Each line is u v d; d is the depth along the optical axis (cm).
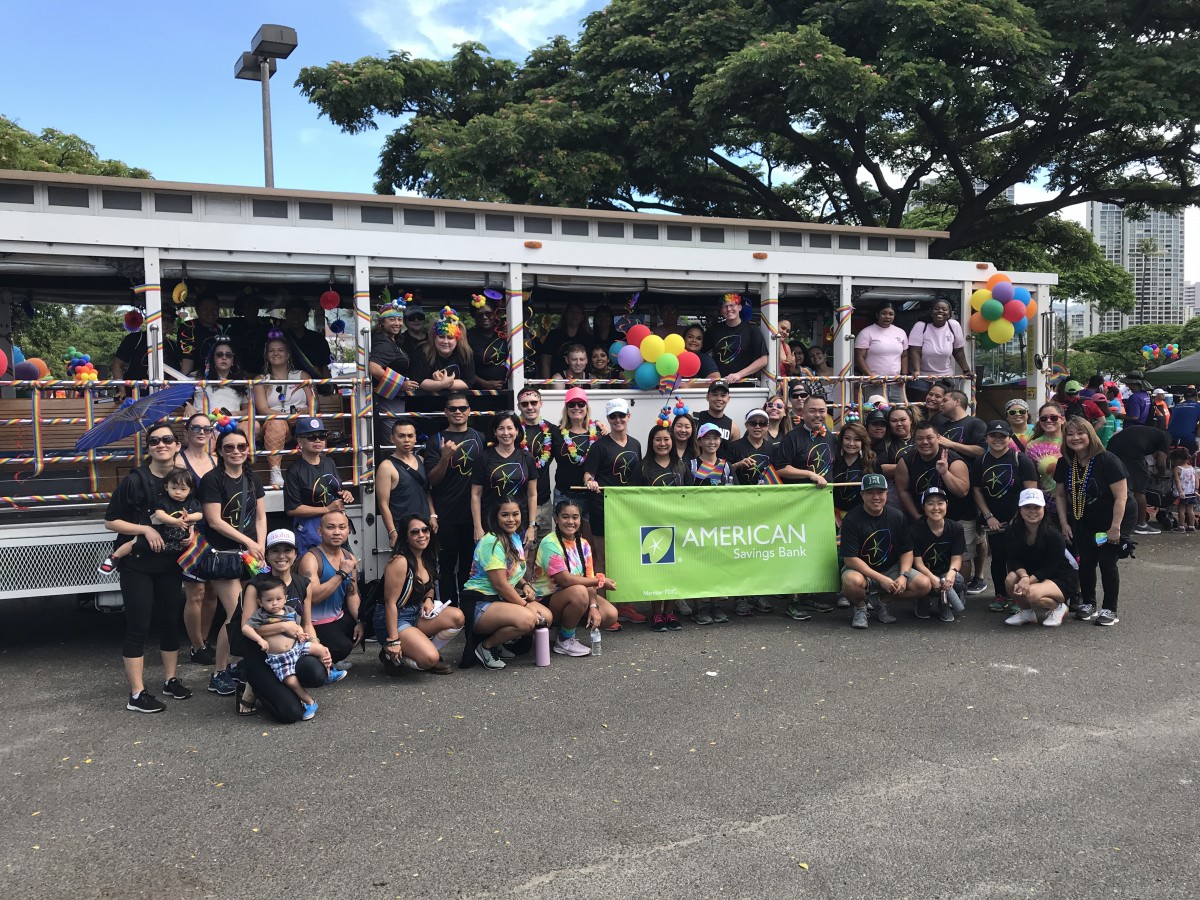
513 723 464
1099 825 350
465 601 567
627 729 455
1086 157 1739
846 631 648
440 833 344
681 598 659
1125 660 571
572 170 1519
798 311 991
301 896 300
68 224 566
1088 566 665
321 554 539
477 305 708
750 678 537
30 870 318
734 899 298
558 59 1764
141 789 385
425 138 1577
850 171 1795
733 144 1792
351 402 647
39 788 387
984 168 1873
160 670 568
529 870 317
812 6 1479
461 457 625
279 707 461
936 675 541
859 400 829
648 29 1627
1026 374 907
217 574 520
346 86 1617
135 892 303
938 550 662
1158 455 1089
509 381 704
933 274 852
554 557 582
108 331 2075
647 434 747
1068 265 2119
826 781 390
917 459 694
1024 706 486
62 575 578
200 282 762
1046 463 711
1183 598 743
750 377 786
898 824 350
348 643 546
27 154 1634
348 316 780
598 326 872
